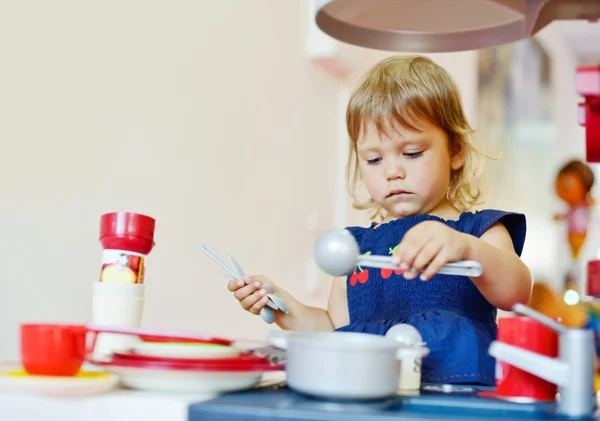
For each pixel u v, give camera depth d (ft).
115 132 4.75
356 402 1.94
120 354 2.17
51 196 4.24
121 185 4.79
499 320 2.27
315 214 7.73
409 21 2.91
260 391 2.17
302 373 1.98
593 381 1.91
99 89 4.62
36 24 4.14
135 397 1.95
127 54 4.87
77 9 4.44
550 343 2.18
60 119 4.31
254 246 6.46
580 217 11.25
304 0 7.54
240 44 6.25
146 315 4.99
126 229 2.82
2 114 3.93
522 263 2.99
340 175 8.32
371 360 1.93
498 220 3.47
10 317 3.96
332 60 7.69
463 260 2.60
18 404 2.01
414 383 2.40
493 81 11.48
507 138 12.21
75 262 4.41
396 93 3.49
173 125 5.32
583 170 11.21
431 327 3.04
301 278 7.40
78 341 2.13
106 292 2.75
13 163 3.99
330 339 2.07
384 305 3.47
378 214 4.58
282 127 7.00
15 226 4.00
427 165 3.51
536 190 14.26
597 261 2.85
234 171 6.13
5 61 3.95
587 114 2.32
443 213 3.66
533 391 2.16
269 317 3.39
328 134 8.08
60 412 1.99
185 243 5.43
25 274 4.06
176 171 5.35
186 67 5.49
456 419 1.71
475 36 2.93
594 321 6.57
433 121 3.53
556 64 15.89
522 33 2.79
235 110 6.16
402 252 2.39
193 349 2.13
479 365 2.91
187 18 5.50
